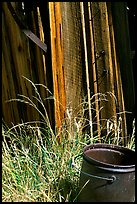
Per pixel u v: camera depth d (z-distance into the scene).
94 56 2.71
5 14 2.61
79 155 2.52
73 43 2.65
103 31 2.69
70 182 2.46
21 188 2.40
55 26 2.58
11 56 2.70
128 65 2.78
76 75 2.71
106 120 2.81
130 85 2.81
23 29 2.55
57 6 2.56
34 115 2.80
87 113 2.79
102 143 2.57
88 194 2.17
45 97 2.74
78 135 2.68
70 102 2.72
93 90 2.76
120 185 2.12
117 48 2.74
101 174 2.09
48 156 2.61
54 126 2.77
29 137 2.71
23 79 2.74
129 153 2.34
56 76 2.64
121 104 2.80
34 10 2.62
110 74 2.75
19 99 2.67
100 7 2.66
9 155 2.54
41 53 2.66
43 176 2.50
